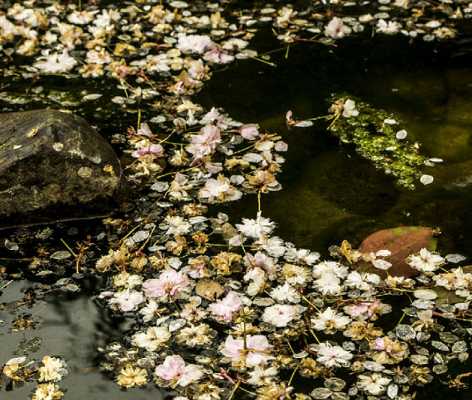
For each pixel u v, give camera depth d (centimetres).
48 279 316
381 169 380
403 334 285
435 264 311
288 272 307
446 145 397
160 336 283
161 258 319
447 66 465
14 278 317
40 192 338
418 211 351
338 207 354
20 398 265
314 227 341
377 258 319
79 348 285
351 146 396
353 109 420
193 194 360
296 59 473
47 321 297
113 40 491
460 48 482
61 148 337
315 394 261
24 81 450
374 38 494
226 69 464
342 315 290
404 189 366
